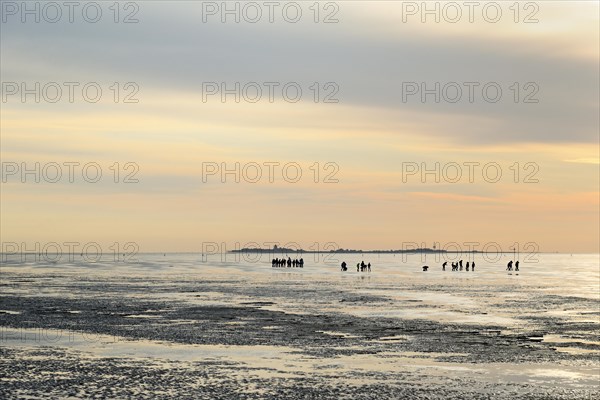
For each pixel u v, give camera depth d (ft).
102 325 147.02
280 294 240.53
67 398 78.79
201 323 151.64
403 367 99.09
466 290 262.67
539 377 92.79
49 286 290.76
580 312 178.70
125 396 80.12
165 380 88.74
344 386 86.33
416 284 303.68
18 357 104.32
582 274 433.48
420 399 80.28
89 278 366.84
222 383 87.35
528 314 172.86
